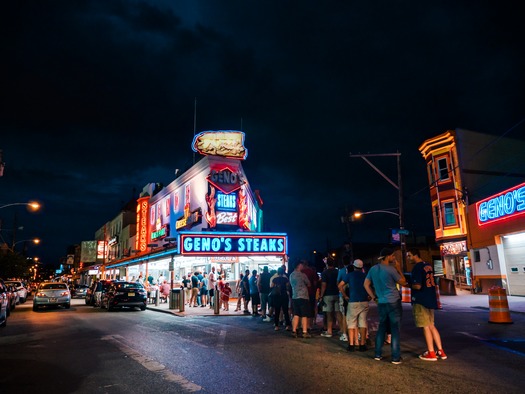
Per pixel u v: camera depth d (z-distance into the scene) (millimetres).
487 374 6434
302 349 8812
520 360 7426
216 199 28531
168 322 15047
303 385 5965
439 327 11836
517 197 21578
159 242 37688
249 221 31938
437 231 31578
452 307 18031
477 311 16297
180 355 8367
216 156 29250
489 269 25031
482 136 31047
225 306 19766
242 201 29141
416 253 7891
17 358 8383
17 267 44969
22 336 11844
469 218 27594
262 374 6656
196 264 32625
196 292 22656
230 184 29141
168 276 38875
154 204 40812
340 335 10680
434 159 31844
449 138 30766
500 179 30469
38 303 23766
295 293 10609
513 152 31359
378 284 7586
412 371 6676
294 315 10633
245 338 10539
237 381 6266
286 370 6898
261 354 8312
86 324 14938
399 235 22969
